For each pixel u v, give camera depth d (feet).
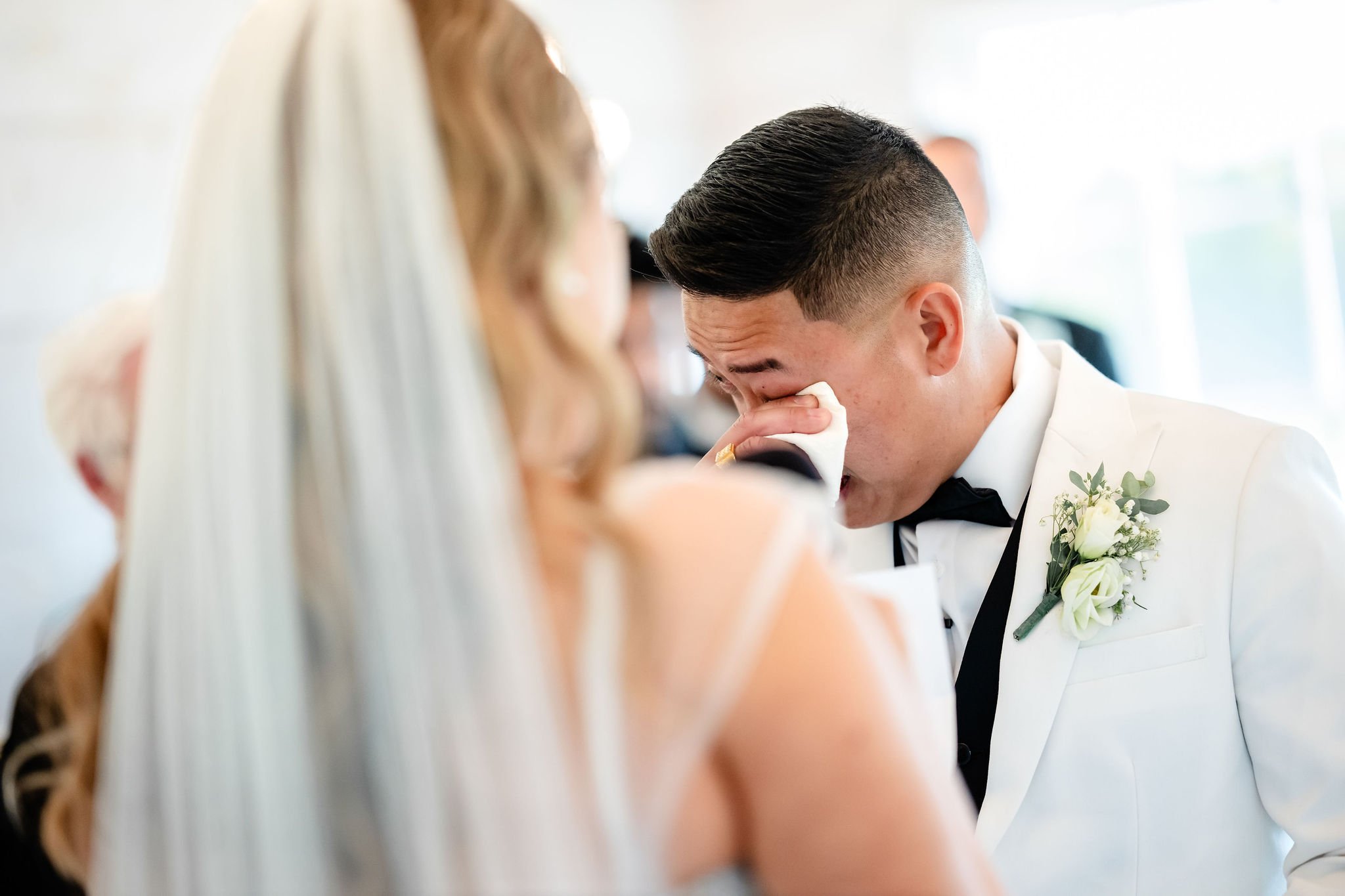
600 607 2.28
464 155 2.41
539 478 2.40
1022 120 14.76
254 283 2.39
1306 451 4.84
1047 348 5.73
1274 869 4.87
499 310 2.36
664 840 2.25
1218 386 14.24
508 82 2.50
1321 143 13.55
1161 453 5.01
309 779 2.27
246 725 2.28
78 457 3.07
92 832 2.71
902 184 4.72
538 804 2.18
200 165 2.51
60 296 12.15
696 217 4.72
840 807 2.27
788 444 4.46
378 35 2.42
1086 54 14.40
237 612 2.30
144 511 2.46
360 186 2.37
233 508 2.33
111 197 12.43
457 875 2.19
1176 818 4.69
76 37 12.22
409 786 2.21
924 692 3.81
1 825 2.82
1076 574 4.72
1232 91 13.83
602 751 2.22
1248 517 4.70
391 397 2.28
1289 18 13.48
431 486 2.26
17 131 12.05
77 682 2.77
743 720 2.29
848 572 5.65
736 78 16.21
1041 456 5.12
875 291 4.68
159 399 2.47
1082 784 4.75
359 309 2.32
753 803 2.32
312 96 2.43
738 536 2.40
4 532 11.73
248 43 2.55
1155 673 4.74
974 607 5.17
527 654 2.22
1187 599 4.75
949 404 5.02
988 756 4.87
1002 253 14.84
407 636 2.23
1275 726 4.59
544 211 2.43
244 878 2.30
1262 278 13.94
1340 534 4.63
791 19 15.78
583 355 2.40
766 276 4.62
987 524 5.15
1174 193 14.20
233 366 2.37
